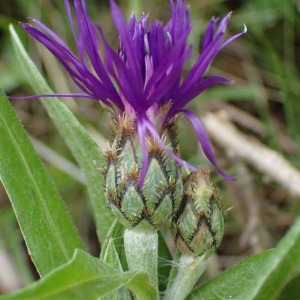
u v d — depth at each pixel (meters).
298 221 0.10
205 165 0.18
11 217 0.17
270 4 0.20
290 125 0.19
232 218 0.17
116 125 0.12
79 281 0.10
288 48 0.20
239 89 0.20
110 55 0.10
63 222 0.13
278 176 0.17
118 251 0.13
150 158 0.11
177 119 0.12
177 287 0.12
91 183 0.14
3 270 0.16
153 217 0.12
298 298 0.11
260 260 0.13
